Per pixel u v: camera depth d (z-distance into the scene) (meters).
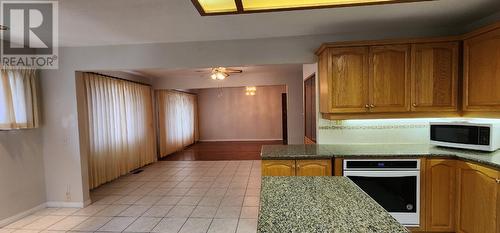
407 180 2.63
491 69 2.41
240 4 1.65
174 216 3.40
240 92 11.00
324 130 3.39
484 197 2.22
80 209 3.68
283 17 2.62
